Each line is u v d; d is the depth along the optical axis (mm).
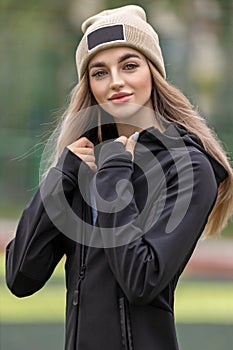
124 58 5297
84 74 5473
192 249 5109
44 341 13023
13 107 39969
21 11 39969
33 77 40156
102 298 4992
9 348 12492
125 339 4934
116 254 4832
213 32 39562
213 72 40000
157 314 4992
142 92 5320
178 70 40000
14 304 16797
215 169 5250
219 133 38375
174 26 38375
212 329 14391
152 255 4797
